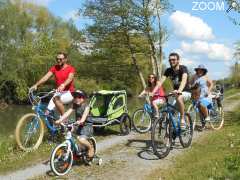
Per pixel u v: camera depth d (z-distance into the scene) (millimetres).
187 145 10469
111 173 8242
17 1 61906
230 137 11617
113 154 9914
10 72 52469
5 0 53844
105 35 32750
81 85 48438
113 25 32156
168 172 8141
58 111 10562
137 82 37594
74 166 8750
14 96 54594
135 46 33562
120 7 31234
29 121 10250
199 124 14633
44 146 10500
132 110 18453
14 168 8719
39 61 55062
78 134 8641
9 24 52500
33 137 10328
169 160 9172
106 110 12945
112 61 34375
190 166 8438
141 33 32375
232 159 8570
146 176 7969
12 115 43281
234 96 40281
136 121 13344
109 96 13070
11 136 11680
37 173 8336
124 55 34125
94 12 32250
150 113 13461
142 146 10914
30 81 55625
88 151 8781
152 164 8875
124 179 7824
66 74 10578
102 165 8844
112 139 12023
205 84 13367
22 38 57469
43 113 10477
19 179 7973
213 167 8102
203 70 13328
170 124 9562
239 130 12977
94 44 33531
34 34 63469
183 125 9930
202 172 7840
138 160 9250
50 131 10859
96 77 35906
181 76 9656
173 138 9883
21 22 56125
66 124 8648
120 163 9000
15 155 9758
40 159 9438
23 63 54344
